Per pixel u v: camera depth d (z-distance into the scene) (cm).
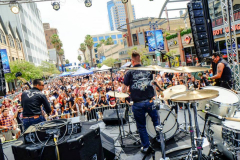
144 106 319
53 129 255
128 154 342
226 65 439
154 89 308
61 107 892
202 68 304
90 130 275
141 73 324
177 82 984
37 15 6794
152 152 312
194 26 701
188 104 261
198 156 245
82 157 248
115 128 529
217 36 1565
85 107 775
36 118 353
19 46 3862
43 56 6794
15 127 651
